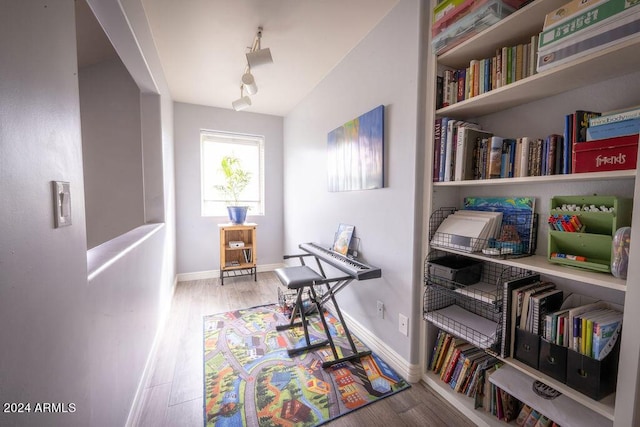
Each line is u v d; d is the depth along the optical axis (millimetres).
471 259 1628
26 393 565
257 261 4016
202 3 1671
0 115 502
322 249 2436
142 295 1609
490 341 1287
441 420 1377
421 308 1633
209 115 3627
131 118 2506
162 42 2090
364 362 1852
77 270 794
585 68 960
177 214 3535
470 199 1602
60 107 715
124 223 2512
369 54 1976
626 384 827
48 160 658
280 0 1649
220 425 1342
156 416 1399
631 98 1002
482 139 1381
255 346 2045
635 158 822
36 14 619
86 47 2145
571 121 1015
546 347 1071
